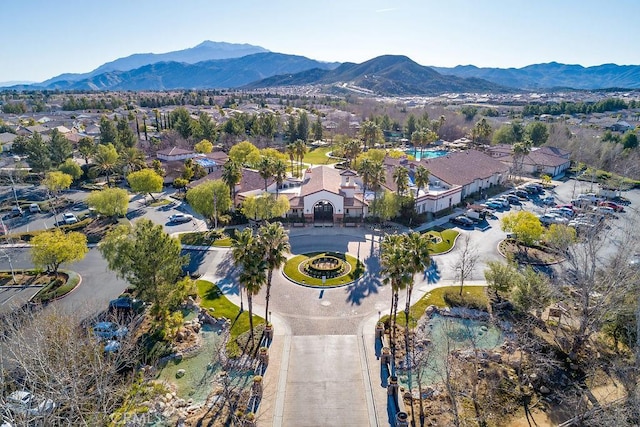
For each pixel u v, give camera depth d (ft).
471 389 128.36
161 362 142.10
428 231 256.32
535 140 469.16
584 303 138.51
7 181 356.18
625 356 140.56
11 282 193.88
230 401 119.65
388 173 325.01
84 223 268.41
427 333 158.30
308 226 266.77
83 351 118.42
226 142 510.99
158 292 151.53
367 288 188.65
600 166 396.98
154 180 309.42
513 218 231.30
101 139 440.86
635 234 205.67
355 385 130.52
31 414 94.84
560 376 135.33
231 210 286.66
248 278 140.36
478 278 198.80
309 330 158.20
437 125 564.71
